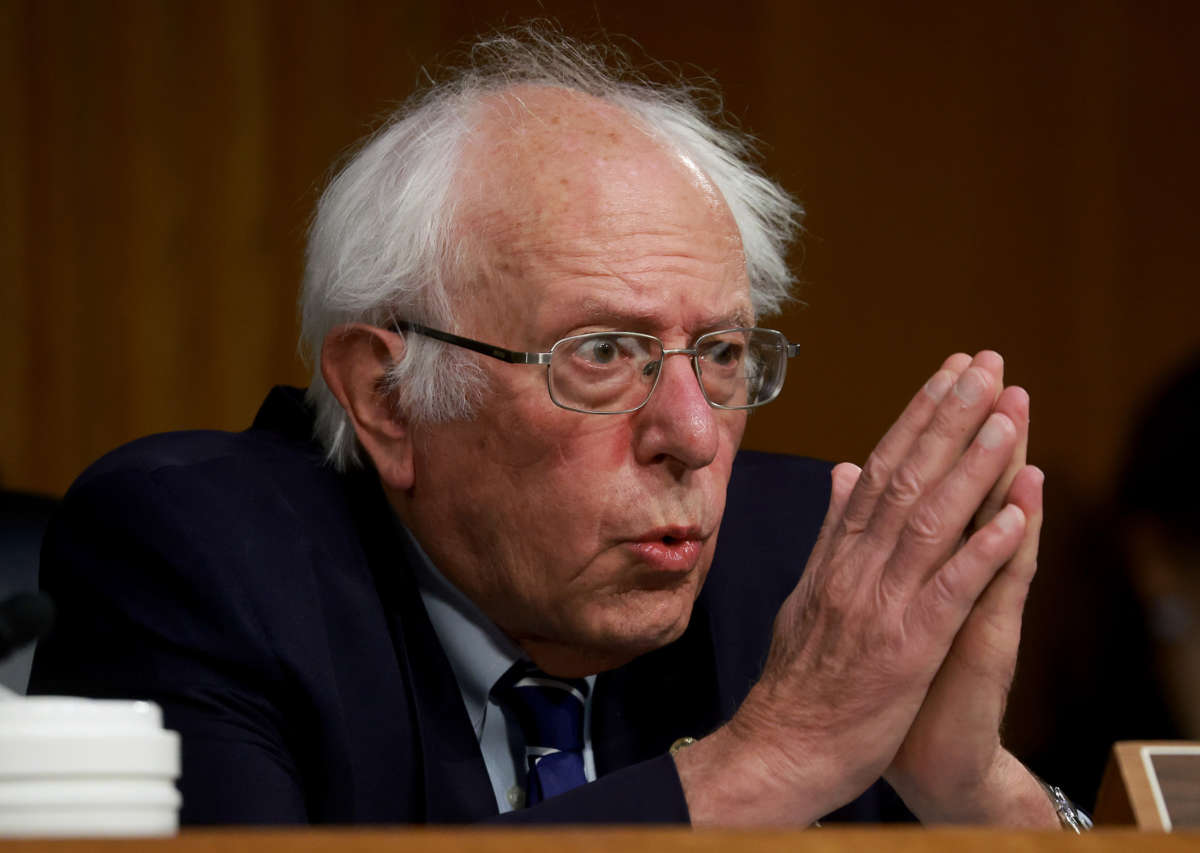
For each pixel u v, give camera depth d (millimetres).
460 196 4699
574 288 4457
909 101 13180
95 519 4582
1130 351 13141
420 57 12242
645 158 4711
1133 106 13266
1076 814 4656
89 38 11453
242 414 11680
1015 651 4223
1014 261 13195
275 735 4340
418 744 4629
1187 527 7816
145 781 2514
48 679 4543
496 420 4559
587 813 3660
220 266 11695
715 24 12875
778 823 3881
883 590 3938
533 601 4637
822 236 13055
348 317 4938
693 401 4449
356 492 5098
